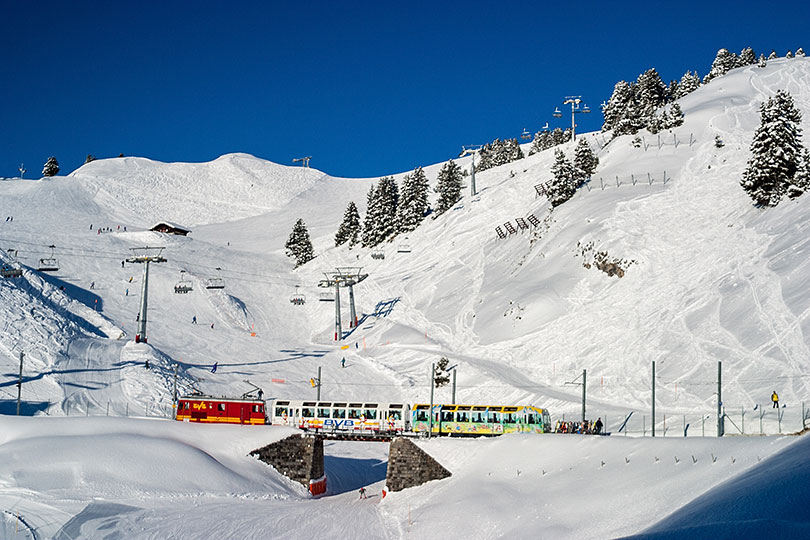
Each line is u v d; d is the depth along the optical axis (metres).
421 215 152.38
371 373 90.75
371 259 144.38
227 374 86.12
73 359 79.56
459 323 102.06
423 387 84.25
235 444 57.16
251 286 131.75
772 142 91.75
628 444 45.38
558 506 41.16
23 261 115.81
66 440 52.97
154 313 106.31
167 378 79.19
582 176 125.50
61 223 160.75
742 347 70.50
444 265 126.25
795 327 69.25
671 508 35.53
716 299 79.88
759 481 32.53
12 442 53.28
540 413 57.50
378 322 111.44
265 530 45.31
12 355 76.56
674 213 100.88
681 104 157.75
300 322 119.50
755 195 93.50
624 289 89.44
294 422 61.38
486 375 82.19
